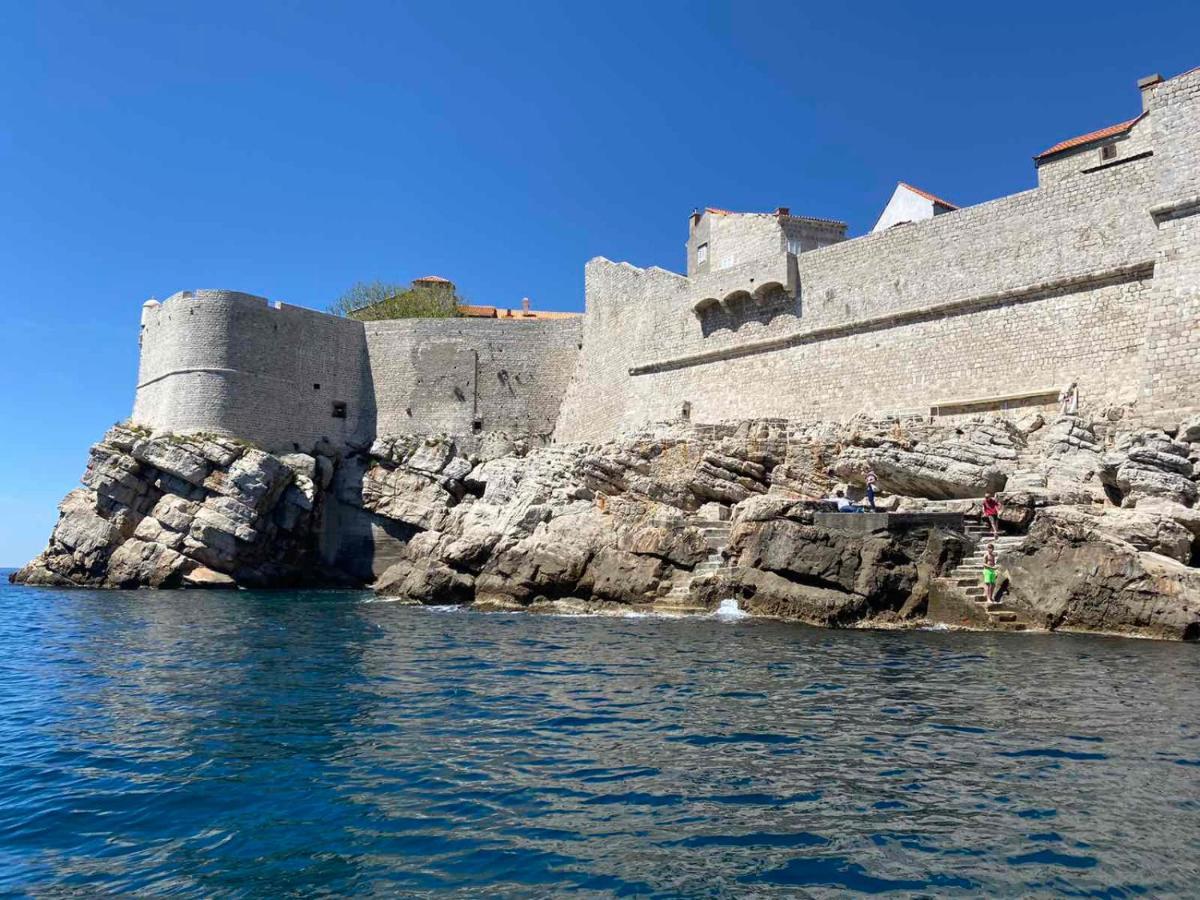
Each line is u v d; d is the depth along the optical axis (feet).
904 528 75.41
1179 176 81.82
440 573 108.06
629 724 35.60
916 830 22.75
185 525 142.00
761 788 26.53
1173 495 70.13
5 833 23.79
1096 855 20.90
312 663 55.06
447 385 169.58
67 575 146.41
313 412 164.76
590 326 160.25
